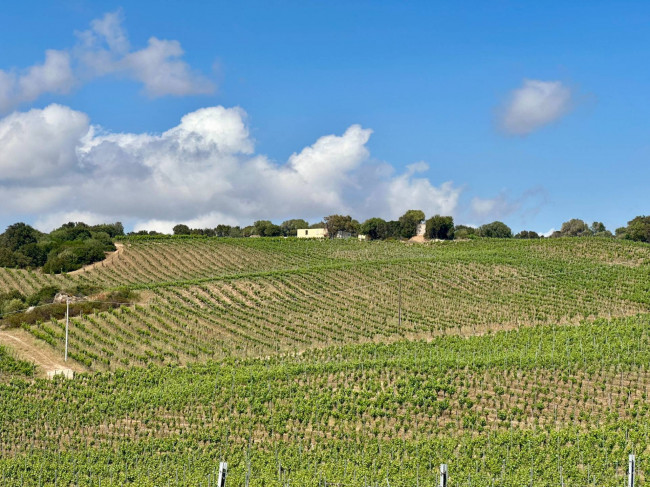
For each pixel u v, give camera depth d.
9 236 118.75
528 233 164.38
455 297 82.25
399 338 69.75
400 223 147.00
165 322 72.06
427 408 47.41
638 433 41.16
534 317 73.81
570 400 48.34
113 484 39.03
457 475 37.06
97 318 70.69
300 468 40.16
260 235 159.50
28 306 78.31
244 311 77.44
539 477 37.09
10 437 47.06
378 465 39.84
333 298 83.06
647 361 53.62
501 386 50.62
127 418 49.78
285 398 50.41
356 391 50.56
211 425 47.50
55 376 56.09
